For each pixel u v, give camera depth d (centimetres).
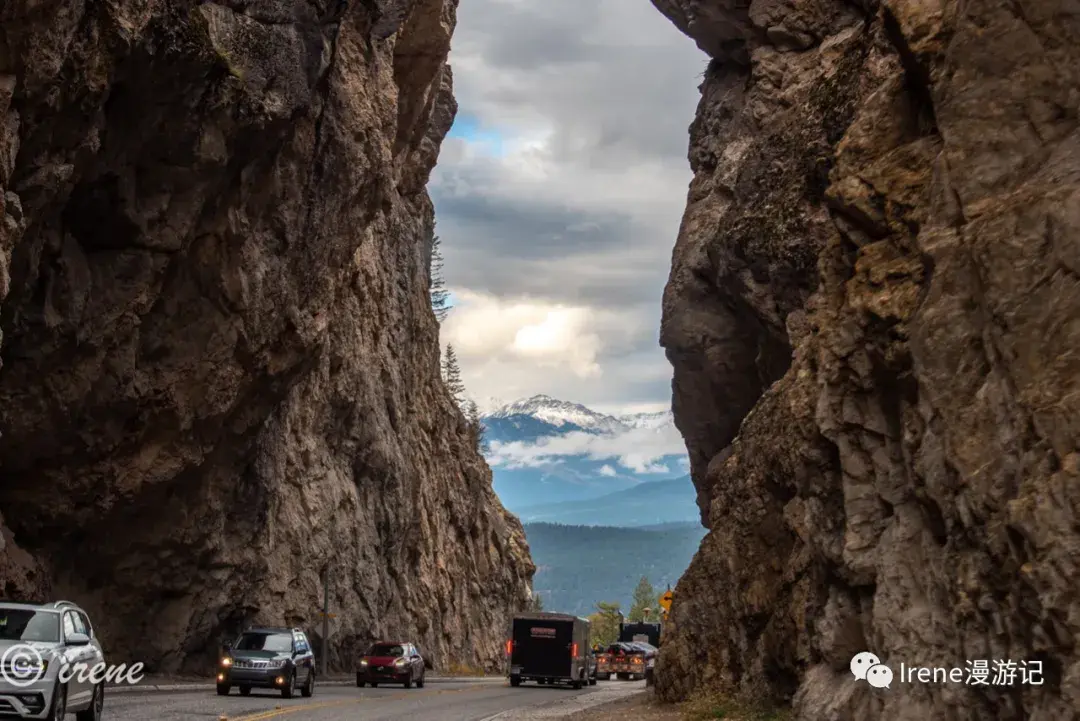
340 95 4497
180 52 3325
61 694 1914
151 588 4434
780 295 3709
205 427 4209
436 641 7931
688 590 3444
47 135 3011
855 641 1920
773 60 4481
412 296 8056
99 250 3609
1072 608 1145
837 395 1858
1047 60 1390
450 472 8944
